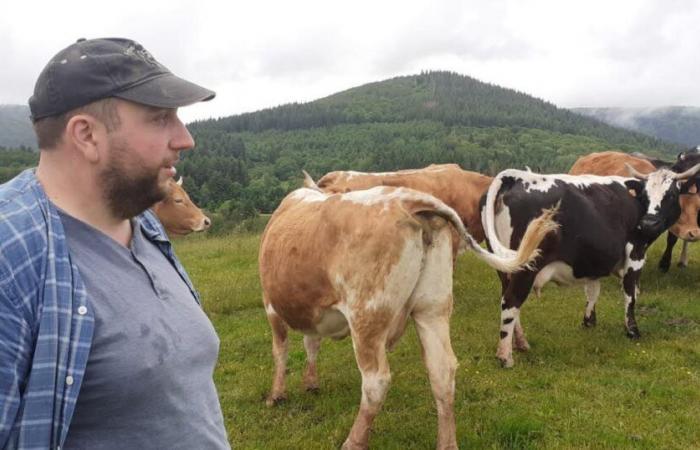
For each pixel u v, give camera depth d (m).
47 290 1.78
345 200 5.03
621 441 5.48
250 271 13.14
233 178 106.50
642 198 8.34
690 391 6.53
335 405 6.53
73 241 1.99
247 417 6.44
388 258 4.69
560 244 7.70
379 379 4.81
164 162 2.09
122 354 1.93
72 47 1.97
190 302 2.34
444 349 4.98
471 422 5.96
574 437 5.58
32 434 1.74
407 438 5.74
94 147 1.96
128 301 2.02
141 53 2.05
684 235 11.28
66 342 1.79
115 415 1.96
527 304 10.02
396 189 4.91
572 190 7.81
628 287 8.46
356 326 4.86
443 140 179.50
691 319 9.24
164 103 1.99
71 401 1.79
